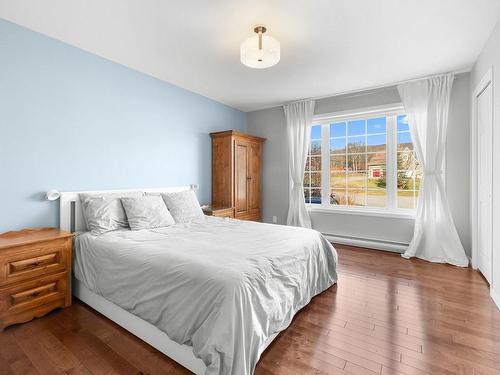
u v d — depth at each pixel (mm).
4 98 2170
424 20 2164
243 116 5133
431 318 1999
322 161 4422
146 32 2361
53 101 2463
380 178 3969
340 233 4227
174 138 3688
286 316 1804
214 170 4312
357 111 3975
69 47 2570
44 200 2422
